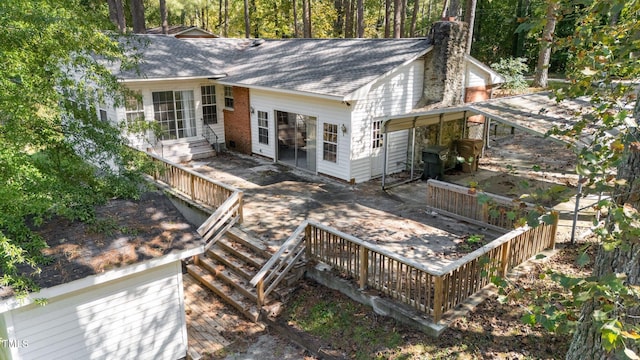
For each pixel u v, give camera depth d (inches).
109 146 286.5
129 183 298.2
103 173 295.0
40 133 266.1
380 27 1690.5
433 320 265.4
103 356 264.5
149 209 300.0
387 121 484.7
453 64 566.3
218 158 682.8
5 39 242.2
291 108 599.2
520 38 1400.1
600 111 176.4
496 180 542.9
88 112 287.3
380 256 293.6
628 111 164.2
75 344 253.8
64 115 276.1
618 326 114.0
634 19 171.9
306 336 288.7
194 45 794.8
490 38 1502.2
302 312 310.3
